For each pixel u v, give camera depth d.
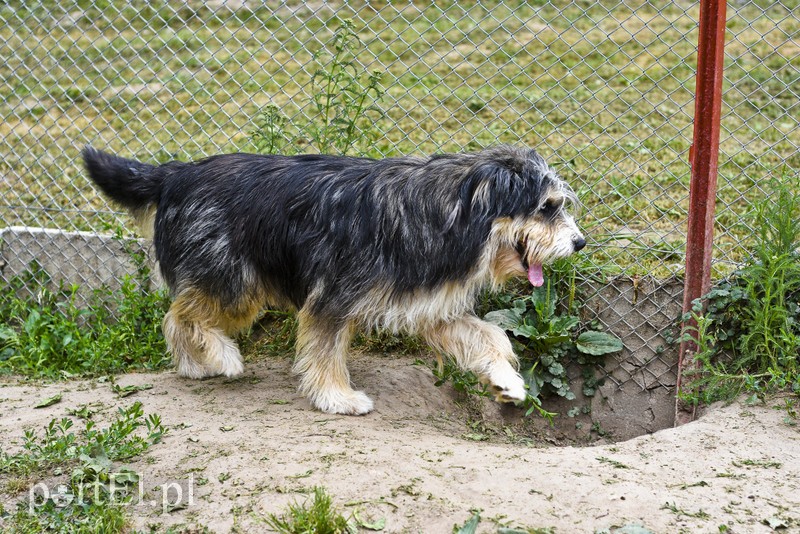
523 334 6.46
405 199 5.35
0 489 4.83
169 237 6.10
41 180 9.90
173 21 15.73
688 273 5.93
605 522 4.12
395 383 6.27
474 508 4.24
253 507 4.35
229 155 6.14
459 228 5.27
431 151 9.21
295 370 5.80
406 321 5.51
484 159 5.36
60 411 5.88
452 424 6.09
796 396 5.55
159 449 5.07
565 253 5.24
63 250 7.97
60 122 12.02
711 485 4.54
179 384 6.32
